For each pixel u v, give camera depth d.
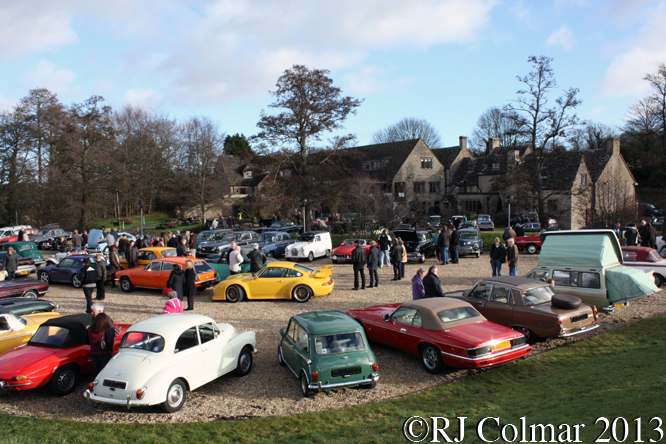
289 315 13.98
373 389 8.65
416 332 9.58
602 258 11.87
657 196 60.03
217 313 14.32
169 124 58.22
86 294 14.54
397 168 57.38
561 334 9.62
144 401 7.38
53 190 44.31
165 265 17.70
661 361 8.30
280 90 37.16
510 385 8.37
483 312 10.98
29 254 22.81
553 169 48.78
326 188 38.41
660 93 40.44
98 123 44.00
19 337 10.48
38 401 8.53
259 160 38.06
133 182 54.22
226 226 44.62
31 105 49.34
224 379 9.41
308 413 7.64
